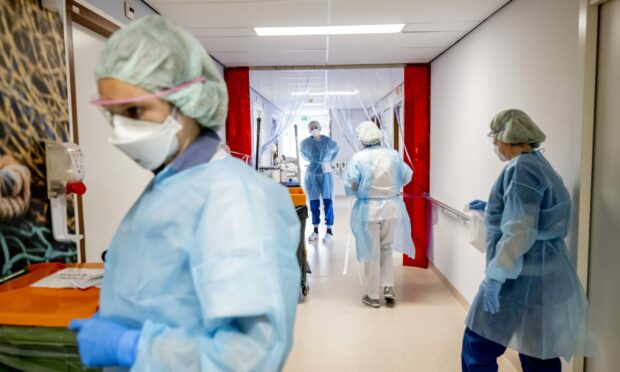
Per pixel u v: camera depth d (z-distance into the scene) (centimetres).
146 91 72
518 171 151
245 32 273
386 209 298
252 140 403
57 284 108
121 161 204
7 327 87
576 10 163
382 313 288
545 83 186
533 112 197
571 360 166
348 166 311
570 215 154
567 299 150
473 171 271
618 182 146
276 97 423
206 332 68
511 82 218
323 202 526
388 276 307
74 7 156
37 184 133
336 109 421
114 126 74
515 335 156
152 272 71
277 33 276
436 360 225
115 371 80
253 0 213
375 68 383
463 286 295
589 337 151
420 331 260
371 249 299
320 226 593
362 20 250
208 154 78
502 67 228
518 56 210
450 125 322
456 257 311
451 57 318
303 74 400
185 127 78
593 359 160
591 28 154
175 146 77
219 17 241
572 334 149
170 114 75
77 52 166
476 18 249
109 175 193
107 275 80
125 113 75
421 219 390
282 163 472
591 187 160
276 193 79
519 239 146
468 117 281
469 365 170
